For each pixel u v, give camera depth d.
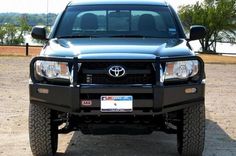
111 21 6.40
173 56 5.11
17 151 6.00
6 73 15.96
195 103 5.16
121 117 5.20
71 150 6.11
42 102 5.17
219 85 13.59
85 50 5.23
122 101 4.95
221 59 30.53
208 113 8.89
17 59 23.50
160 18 6.48
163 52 5.21
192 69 5.18
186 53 5.26
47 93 5.12
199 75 5.20
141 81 4.99
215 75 16.92
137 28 6.29
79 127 5.36
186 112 5.35
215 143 6.55
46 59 5.17
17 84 12.88
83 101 4.96
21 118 8.07
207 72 18.23
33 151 5.52
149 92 4.95
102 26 6.33
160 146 6.32
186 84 5.10
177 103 5.07
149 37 6.13
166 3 6.93
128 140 6.67
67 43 5.71
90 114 5.00
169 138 6.79
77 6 6.76
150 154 5.91
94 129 5.30
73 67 4.98
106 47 5.36
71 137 6.84
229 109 9.38
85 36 6.17
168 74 5.06
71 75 4.99
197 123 5.32
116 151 6.07
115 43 5.61
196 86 5.13
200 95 5.16
